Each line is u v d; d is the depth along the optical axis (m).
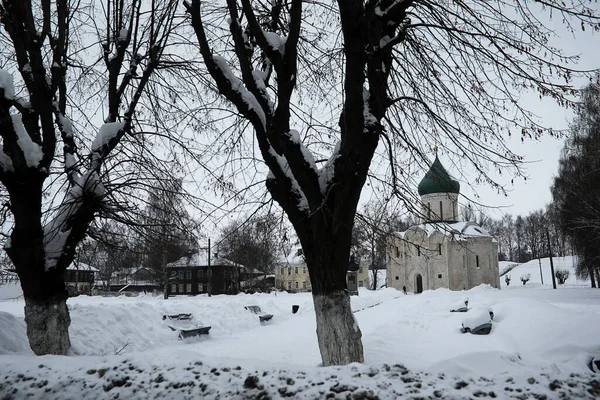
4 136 9.09
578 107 8.76
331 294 8.16
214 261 60.31
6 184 9.22
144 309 17.16
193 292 63.91
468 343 13.61
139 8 10.52
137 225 10.11
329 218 8.28
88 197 9.49
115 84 10.60
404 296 43.44
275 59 8.28
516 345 12.91
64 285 9.73
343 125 8.91
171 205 11.12
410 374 5.57
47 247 9.52
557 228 40.56
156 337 15.83
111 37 11.73
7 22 9.75
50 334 9.23
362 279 86.38
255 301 25.02
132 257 12.33
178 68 11.79
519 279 90.81
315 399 5.06
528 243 107.38
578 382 5.24
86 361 6.77
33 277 9.24
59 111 10.55
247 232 10.83
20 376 6.21
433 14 9.62
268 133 8.52
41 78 9.68
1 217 10.18
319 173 8.60
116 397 5.53
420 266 65.06
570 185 34.75
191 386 5.53
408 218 10.96
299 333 17.34
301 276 84.50
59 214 9.76
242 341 16.08
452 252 63.78
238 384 5.45
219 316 19.89
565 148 37.66
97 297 42.12
